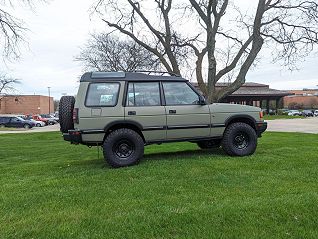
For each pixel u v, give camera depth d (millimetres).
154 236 3469
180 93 7602
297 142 11648
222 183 5449
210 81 12641
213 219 3814
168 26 14320
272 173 6090
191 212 4035
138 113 7176
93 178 6062
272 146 9938
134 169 6664
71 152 11906
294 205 4121
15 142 18234
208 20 12516
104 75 7168
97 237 3467
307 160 7277
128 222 3830
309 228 3543
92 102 7000
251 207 4113
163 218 3885
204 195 4805
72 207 4438
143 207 4352
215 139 7973
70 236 3514
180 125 7453
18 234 3594
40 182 5945
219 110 7789
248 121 8188
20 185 5762
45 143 17094
